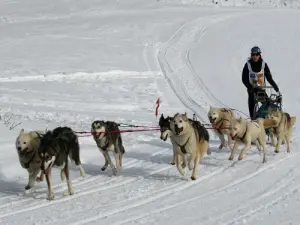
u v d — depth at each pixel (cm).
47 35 2975
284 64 2377
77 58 2455
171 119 962
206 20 3450
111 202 802
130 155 1171
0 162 1006
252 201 796
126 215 732
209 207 768
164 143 1290
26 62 2328
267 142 1302
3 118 1341
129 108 1734
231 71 2305
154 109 1727
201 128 974
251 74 1313
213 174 982
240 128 1053
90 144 1220
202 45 2803
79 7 3922
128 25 3288
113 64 2378
